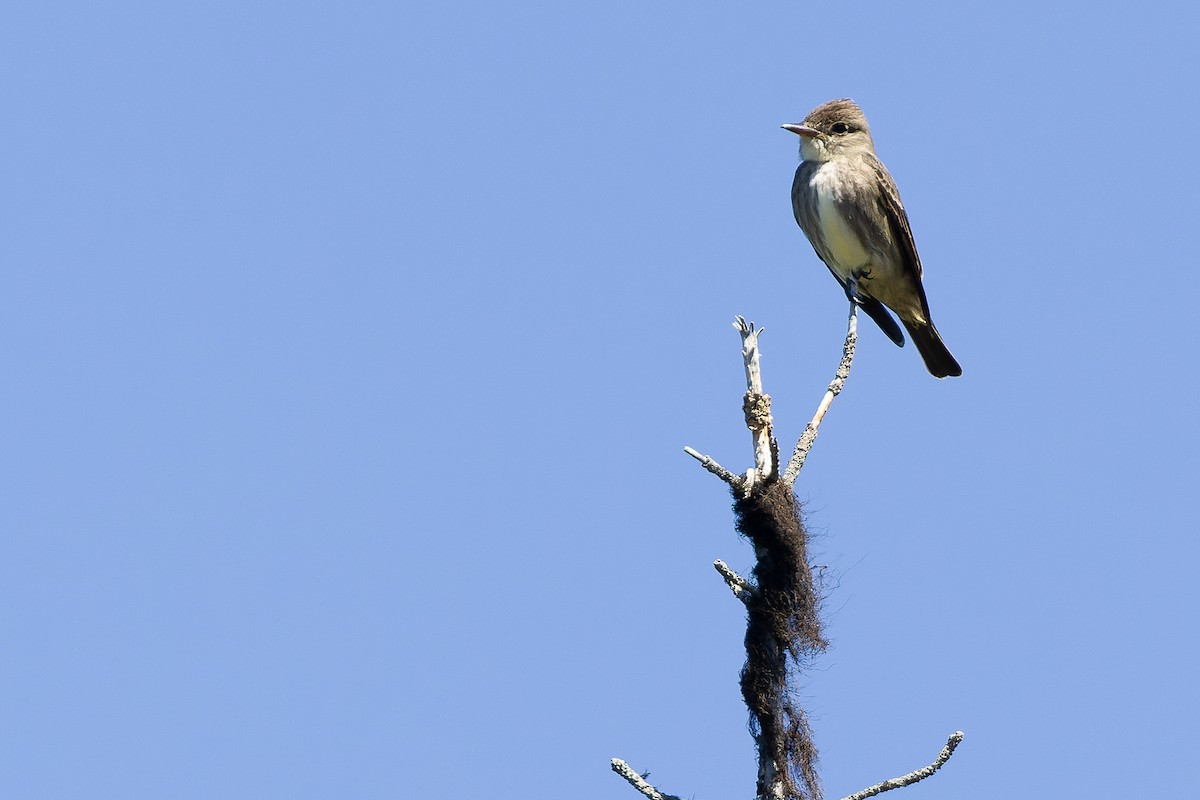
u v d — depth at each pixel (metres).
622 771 9.77
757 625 10.44
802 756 10.16
